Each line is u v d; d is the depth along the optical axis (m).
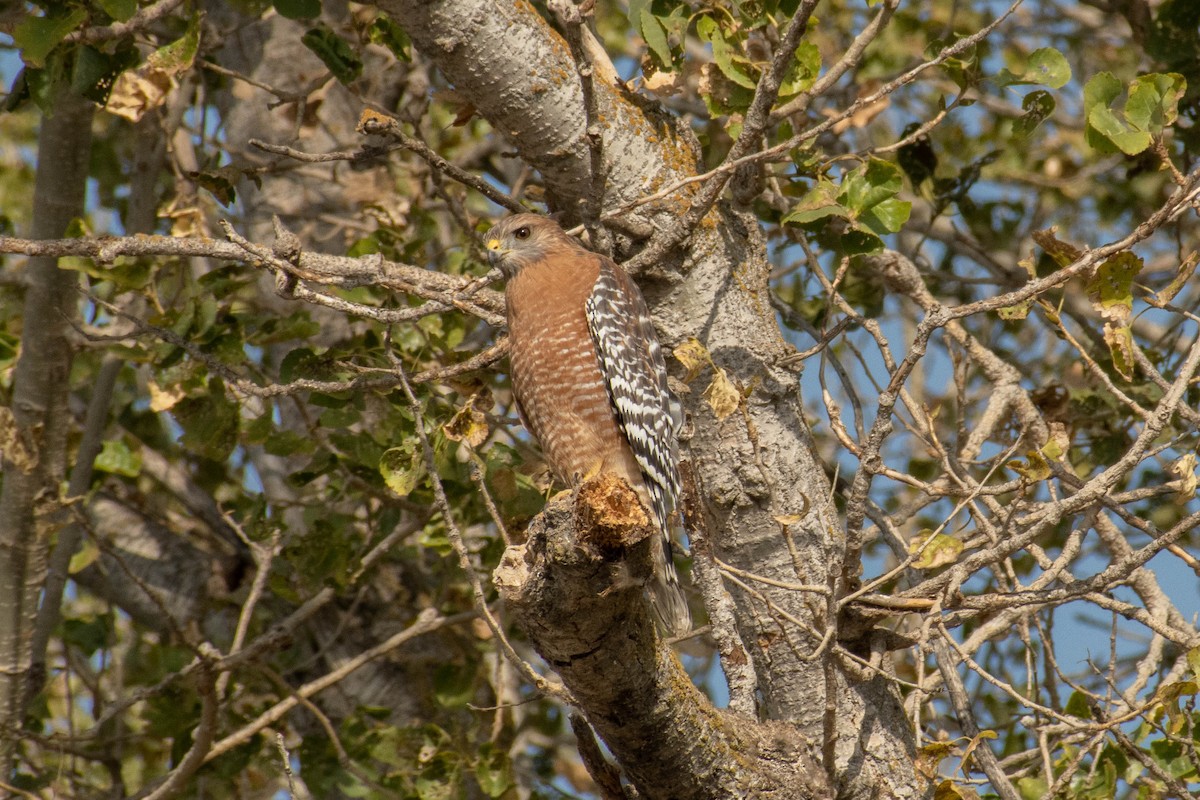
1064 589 7.71
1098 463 11.38
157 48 10.39
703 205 8.36
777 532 8.77
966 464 9.65
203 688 10.49
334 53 10.62
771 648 8.66
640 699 6.75
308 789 12.05
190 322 10.84
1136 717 8.43
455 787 11.42
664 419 9.12
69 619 13.40
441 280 9.15
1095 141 8.24
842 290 12.71
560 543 5.95
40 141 10.76
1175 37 11.20
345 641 13.77
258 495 11.55
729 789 7.30
